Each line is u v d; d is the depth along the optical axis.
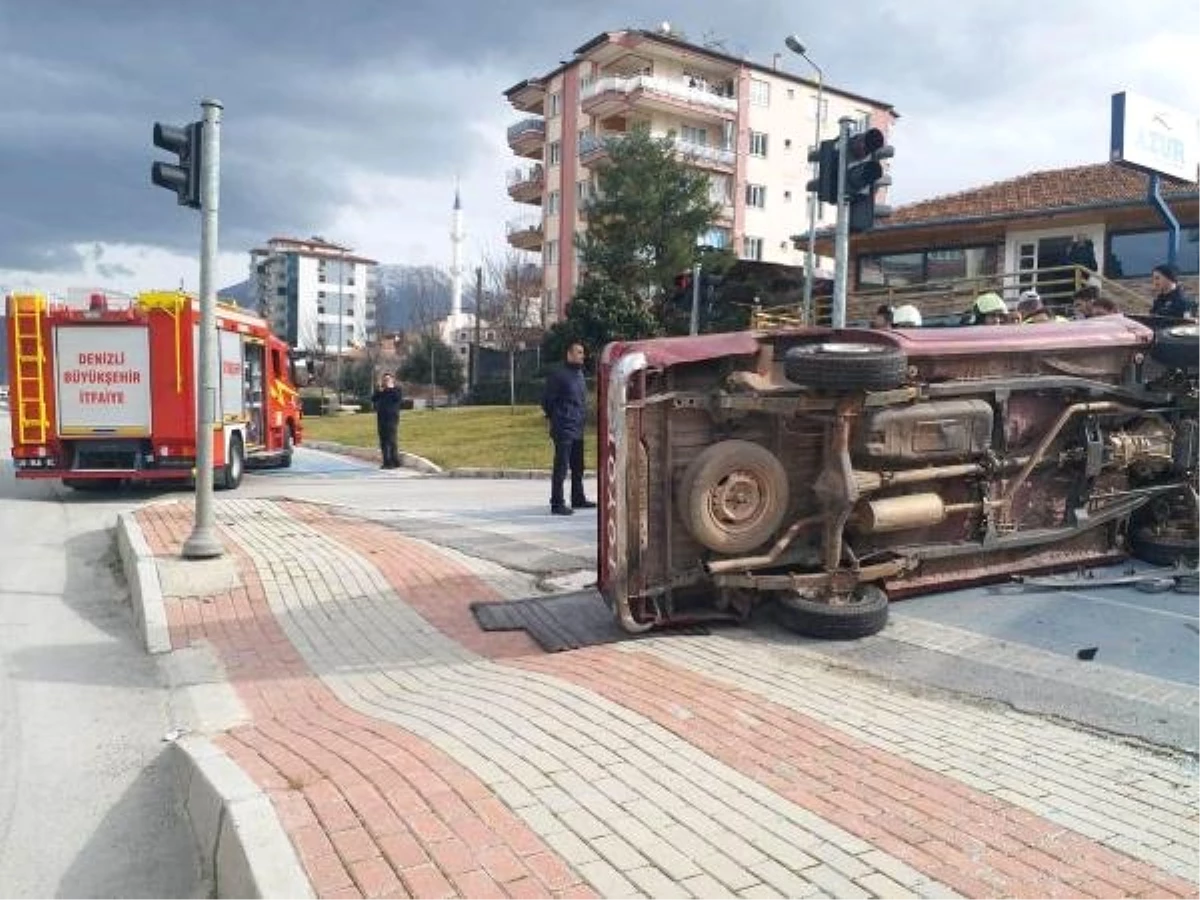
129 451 15.77
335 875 3.42
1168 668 5.93
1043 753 4.66
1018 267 31.41
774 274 36.66
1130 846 3.71
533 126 63.06
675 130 56.41
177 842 4.51
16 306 15.42
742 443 6.78
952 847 3.66
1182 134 19.75
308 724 5.49
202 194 8.91
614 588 6.77
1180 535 8.39
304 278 117.69
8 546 11.62
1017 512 7.80
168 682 6.58
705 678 5.73
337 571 9.02
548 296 62.12
